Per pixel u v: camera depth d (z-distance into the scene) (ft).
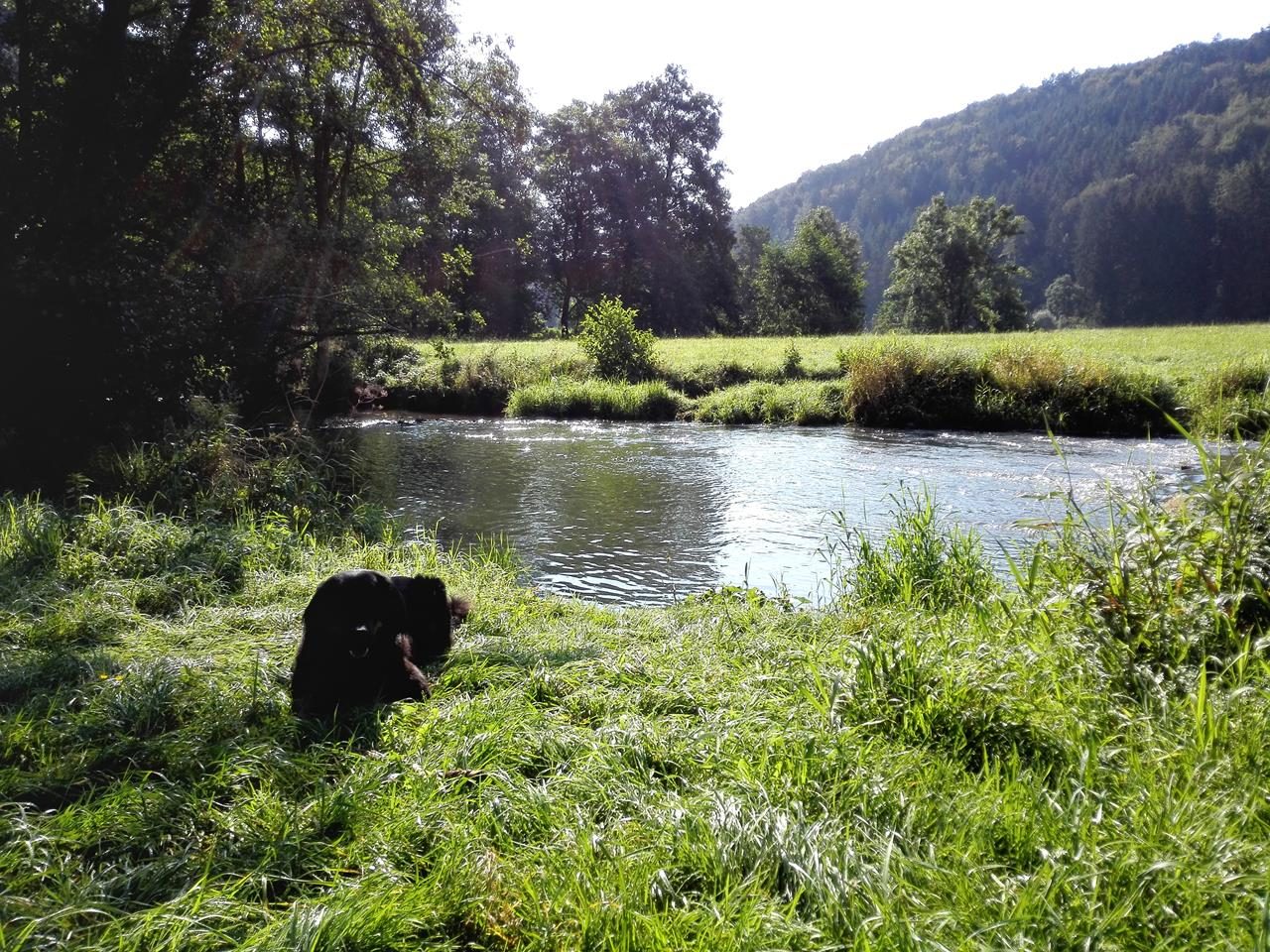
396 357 108.78
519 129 76.48
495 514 45.80
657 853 10.32
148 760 14.01
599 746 13.51
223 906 9.52
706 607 26.43
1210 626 15.16
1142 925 8.65
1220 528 16.85
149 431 48.98
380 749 14.56
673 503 47.98
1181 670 14.29
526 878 9.95
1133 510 19.16
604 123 245.65
